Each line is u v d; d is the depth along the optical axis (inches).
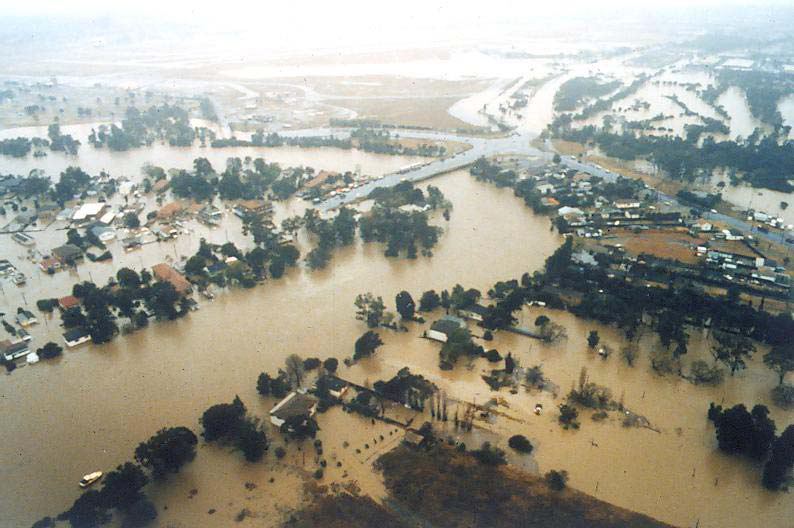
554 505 4106.8
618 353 5836.6
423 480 4352.9
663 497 4183.1
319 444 4704.7
